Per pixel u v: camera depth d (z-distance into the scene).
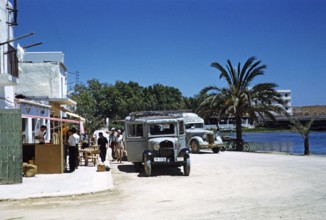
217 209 8.72
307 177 14.10
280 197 10.10
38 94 34.41
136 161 17.31
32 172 15.08
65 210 9.15
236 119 34.62
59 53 38.69
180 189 12.12
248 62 33.88
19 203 10.16
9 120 13.27
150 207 9.27
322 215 7.86
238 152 30.53
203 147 28.38
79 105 59.69
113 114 98.31
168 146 15.88
